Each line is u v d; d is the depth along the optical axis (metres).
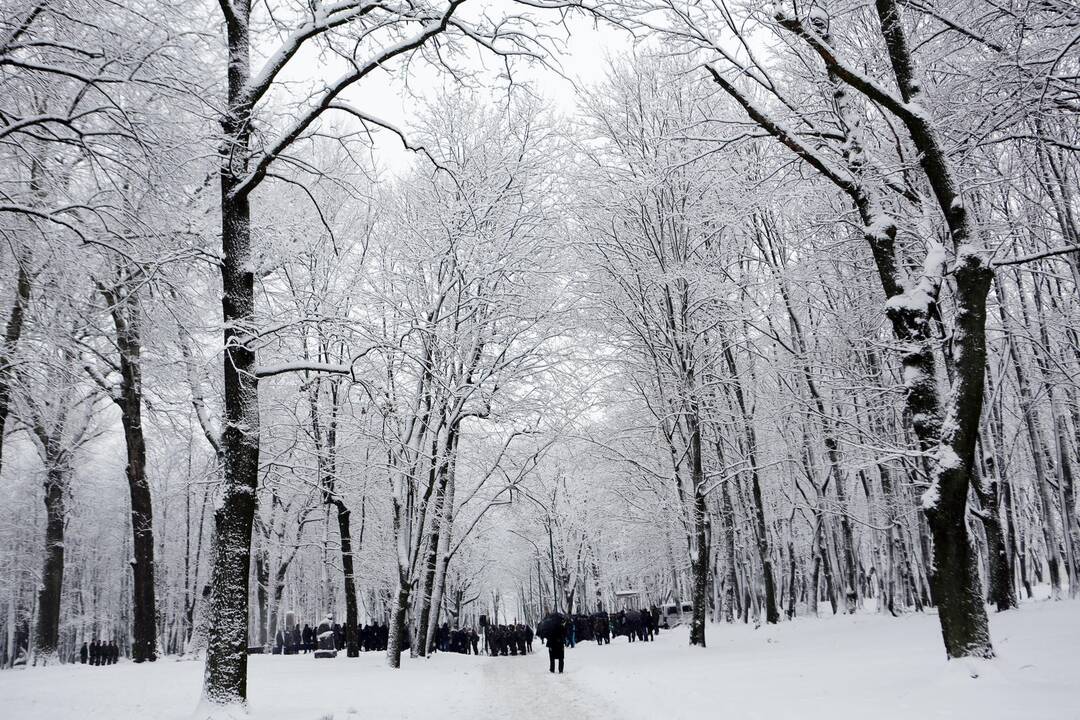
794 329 23.20
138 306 13.47
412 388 21.62
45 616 24.03
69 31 9.81
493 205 21.92
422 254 21.48
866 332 18.08
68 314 13.88
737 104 21.08
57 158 11.46
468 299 21.22
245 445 9.72
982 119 10.59
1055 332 18.86
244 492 9.59
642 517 32.72
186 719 9.01
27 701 11.23
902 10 11.31
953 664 8.12
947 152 10.49
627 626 28.61
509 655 32.84
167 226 11.72
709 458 27.25
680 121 20.36
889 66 13.36
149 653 20.81
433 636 23.67
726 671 12.49
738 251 23.17
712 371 24.94
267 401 21.98
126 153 9.93
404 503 20.84
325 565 35.31
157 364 16.67
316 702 11.00
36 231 11.45
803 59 13.75
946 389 18.36
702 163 18.83
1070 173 14.29
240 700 9.05
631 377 22.95
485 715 10.38
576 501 40.94
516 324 22.17
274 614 31.30
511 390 22.34
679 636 26.80
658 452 26.45
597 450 24.30
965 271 8.84
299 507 30.81
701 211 19.97
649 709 9.24
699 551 19.86
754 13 10.71
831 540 31.20
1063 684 7.22
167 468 38.50
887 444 15.12
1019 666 8.17
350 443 21.95
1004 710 6.38
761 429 28.50
